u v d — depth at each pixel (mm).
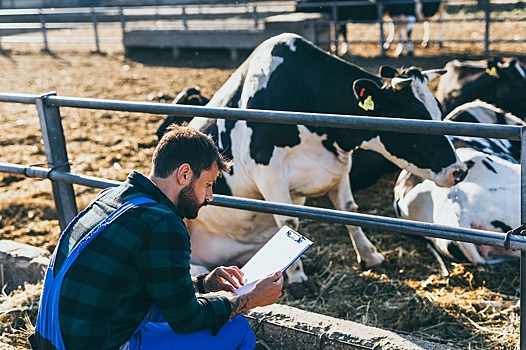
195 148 2354
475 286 4250
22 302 3721
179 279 2281
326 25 13562
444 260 4621
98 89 11117
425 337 3613
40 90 11297
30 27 16906
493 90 6617
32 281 3994
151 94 10453
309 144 4293
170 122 6043
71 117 8906
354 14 13797
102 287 2270
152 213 2291
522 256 2748
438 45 13531
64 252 2389
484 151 5203
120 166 6867
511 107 6594
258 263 2725
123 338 2361
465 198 4531
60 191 4090
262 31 13594
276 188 4320
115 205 2361
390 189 6113
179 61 14023
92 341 2299
